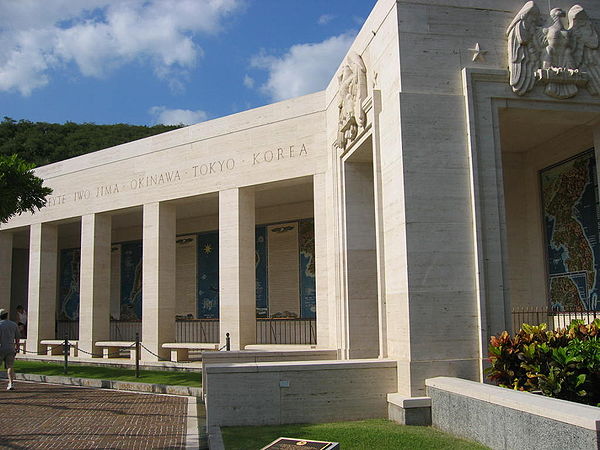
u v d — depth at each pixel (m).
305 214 22.02
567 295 13.69
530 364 8.56
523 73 11.02
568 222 13.71
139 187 20.22
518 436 7.04
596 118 11.81
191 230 25.25
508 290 10.44
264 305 22.45
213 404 9.89
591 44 11.32
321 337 15.69
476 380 10.05
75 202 22.14
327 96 16.23
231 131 18.19
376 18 12.22
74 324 29.48
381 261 11.66
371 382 10.36
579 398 7.82
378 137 11.92
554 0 11.54
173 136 19.53
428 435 8.69
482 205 10.57
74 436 9.43
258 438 8.79
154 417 10.96
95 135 52.47
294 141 16.91
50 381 16.70
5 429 10.01
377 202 11.77
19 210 17.70
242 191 17.88
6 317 15.11
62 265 30.59
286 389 10.09
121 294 27.64
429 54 10.92
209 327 24.05
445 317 10.16
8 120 52.34
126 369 18.41
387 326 11.28
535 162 14.84
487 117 10.88
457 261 10.36
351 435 8.66
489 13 11.29
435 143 10.62
